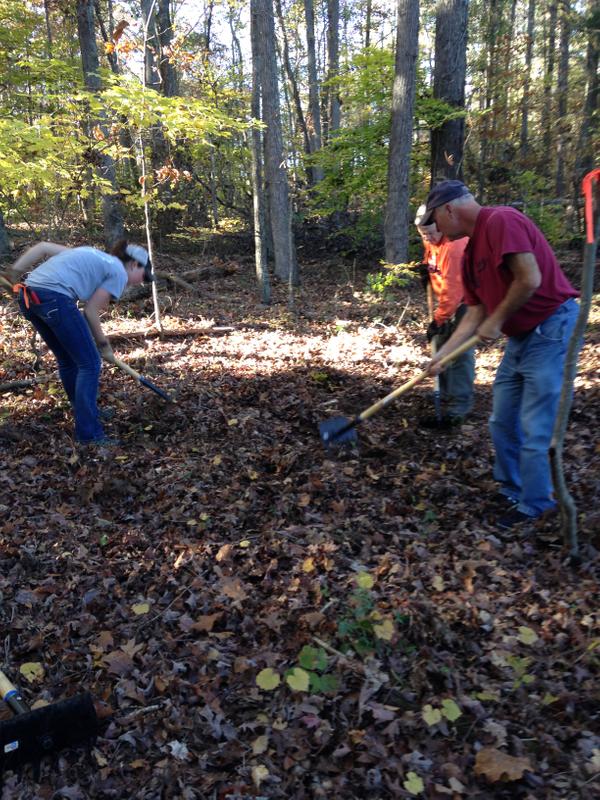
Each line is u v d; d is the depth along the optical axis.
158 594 3.18
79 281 4.54
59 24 16.56
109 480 4.19
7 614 3.01
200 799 2.16
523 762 2.20
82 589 3.19
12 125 7.02
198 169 15.59
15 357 6.64
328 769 2.26
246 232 16.08
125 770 2.27
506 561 3.39
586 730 2.36
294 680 2.53
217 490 4.21
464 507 3.99
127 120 7.58
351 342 7.84
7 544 3.52
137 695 2.55
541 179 13.73
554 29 18.78
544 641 2.80
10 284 4.97
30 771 2.27
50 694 2.57
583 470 4.37
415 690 2.57
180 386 6.06
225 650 2.81
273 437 5.07
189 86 14.62
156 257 13.80
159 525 3.81
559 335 3.51
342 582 3.21
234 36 24.16
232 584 3.20
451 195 3.47
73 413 5.16
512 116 13.47
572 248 14.23
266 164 12.42
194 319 8.98
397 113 11.45
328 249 15.95
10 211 13.13
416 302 10.55
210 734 2.39
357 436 5.02
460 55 12.05
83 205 13.86
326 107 23.59
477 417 5.58
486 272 3.52
